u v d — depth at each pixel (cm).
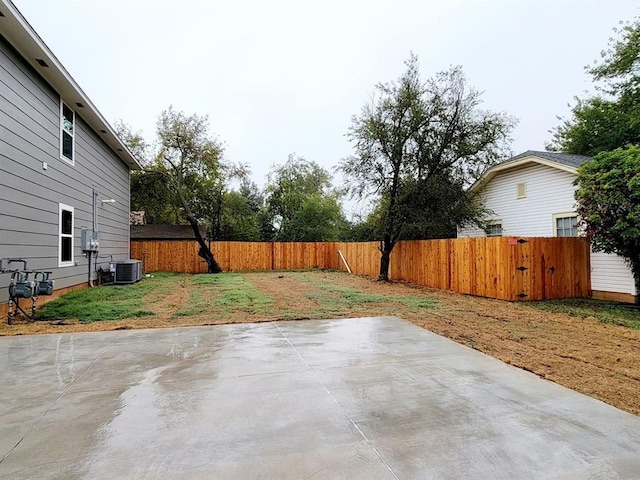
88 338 477
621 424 249
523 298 854
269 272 1798
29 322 586
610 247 771
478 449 215
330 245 2080
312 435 230
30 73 698
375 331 522
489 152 1162
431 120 1157
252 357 396
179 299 834
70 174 884
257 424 245
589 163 792
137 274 1250
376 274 1502
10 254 627
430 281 1142
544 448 216
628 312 709
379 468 195
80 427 239
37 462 199
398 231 1252
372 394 297
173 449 212
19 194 655
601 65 1642
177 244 1798
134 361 381
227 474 188
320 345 446
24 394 294
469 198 1201
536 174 1114
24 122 675
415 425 245
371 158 1225
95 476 186
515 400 288
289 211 2748
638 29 1470
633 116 1464
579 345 465
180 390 304
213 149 1880
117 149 1240
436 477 187
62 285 842
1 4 550
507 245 855
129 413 260
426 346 445
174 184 1794
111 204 1230
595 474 191
